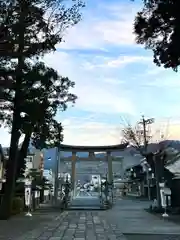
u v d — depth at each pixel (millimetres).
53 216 22719
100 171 55344
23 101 19734
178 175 26281
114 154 50031
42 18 14172
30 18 13609
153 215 23406
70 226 16812
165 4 8148
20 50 14820
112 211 27750
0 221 19062
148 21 8898
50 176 56562
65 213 25641
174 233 14164
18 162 25484
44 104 20109
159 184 24750
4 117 21297
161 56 8977
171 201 26688
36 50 16172
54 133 23219
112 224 17797
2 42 12953
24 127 20406
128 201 45688
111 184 41781
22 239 12250
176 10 8047
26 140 25250
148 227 16344
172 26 8500
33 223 18047
